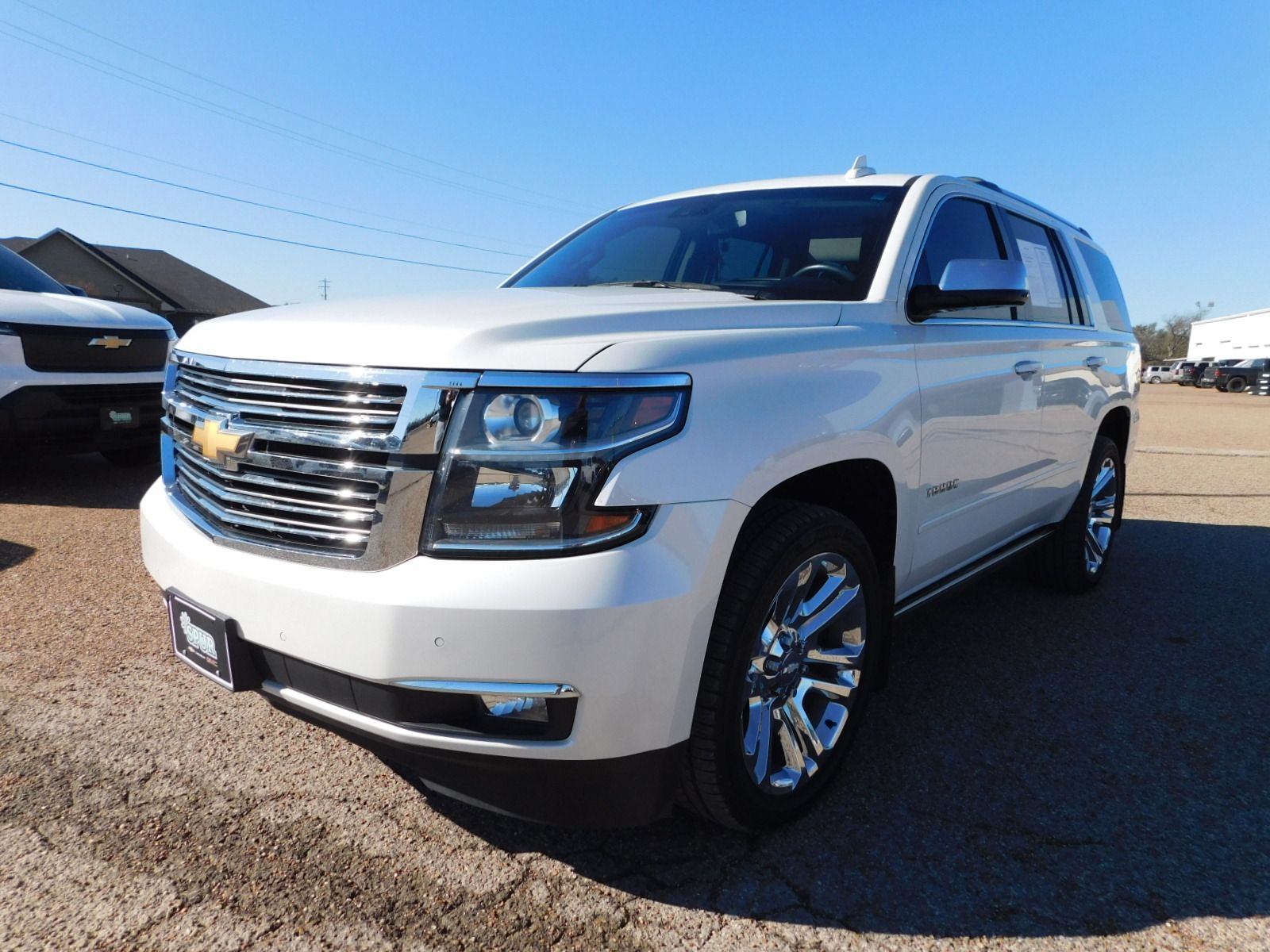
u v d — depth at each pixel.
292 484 2.00
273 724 2.89
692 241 3.31
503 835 2.31
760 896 2.08
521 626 1.75
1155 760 2.79
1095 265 4.67
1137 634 3.99
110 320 6.32
